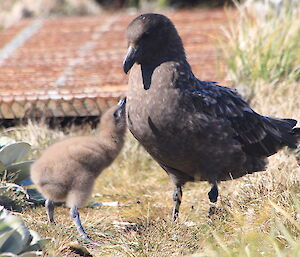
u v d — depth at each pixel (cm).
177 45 961
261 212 972
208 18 2267
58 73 1731
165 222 1000
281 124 1121
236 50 1636
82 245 942
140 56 943
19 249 831
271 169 1097
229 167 1014
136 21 948
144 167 1338
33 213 1043
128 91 967
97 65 1791
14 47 2047
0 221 852
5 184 1048
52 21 2436
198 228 968
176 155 966
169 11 2639
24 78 1695
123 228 1007
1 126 1534
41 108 1498
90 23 2355
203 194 1145
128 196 1184
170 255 896
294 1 1781
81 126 1516
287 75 1581
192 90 948
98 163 979
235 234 928
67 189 961
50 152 982
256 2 1912
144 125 944
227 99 999
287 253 824
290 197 994
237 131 1002
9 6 3008
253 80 1554
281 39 1631
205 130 948
